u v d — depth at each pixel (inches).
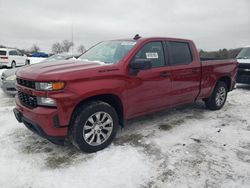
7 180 118.2
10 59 790.5
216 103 237.8
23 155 141.3
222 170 129.4
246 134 179.2
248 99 301.0
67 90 128.6
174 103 192.7
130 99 157.2
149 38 172.7
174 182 118.6
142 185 116.3
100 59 169.2
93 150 144.6
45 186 114.6
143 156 141.9
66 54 389.1
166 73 176.4
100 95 145.4
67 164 132.3
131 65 154.4
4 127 184.2
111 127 150.6
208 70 216.4
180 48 194.9
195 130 184.2
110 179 120.2
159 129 184.5
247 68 354.6
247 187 116.0
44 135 134.0
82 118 136.6
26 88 138.9
